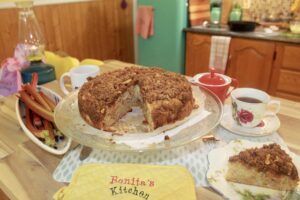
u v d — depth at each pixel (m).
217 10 2.38
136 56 2.83
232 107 0.79
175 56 2.34
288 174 0.53
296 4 2.11
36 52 1.27
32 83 0.90
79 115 0.81
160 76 0.87
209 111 0.80
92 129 0.74
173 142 0.66
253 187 0.55
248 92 0.81
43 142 0.70
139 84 0.86
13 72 1.18
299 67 1.89
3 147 0.71
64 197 0.53
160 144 0.66
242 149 0.64
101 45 2.45
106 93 0.78
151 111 0.73
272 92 2.10
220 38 2.05
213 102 0.84
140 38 2.51
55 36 2.05
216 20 2.39
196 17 2.31
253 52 2.05
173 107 0.74
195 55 2.34
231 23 2.15
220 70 2.12
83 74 0.99
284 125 0.79
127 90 0.84
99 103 0.75
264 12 2.31
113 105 0.78
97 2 2.28
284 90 2.03
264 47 1.99
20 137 0.76
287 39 1.87
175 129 0.72
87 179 0.57
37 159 0.66
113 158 0.66
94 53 2.41
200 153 0.67
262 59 2.03
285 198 0.52
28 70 1.17
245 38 2.04
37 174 0.61
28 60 1.23
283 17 2.24
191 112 0.80
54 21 2.01
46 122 0.76
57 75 1.40
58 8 2.01
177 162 0.65
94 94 0.78
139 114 0.86
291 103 0.93
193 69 2.42
